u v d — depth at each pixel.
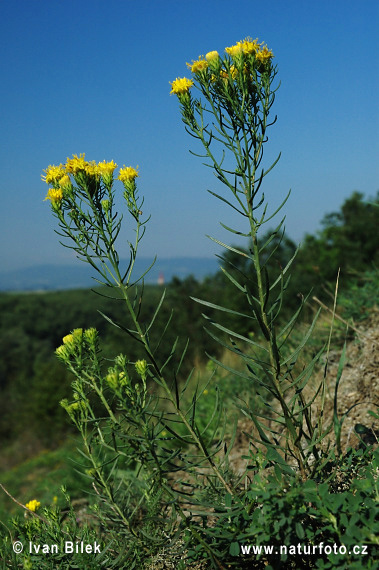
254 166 1.68
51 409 14.70
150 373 1.91
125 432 2.01
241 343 7.61
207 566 1.91
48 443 14.68
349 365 3.84
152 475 1.87
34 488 6.02
